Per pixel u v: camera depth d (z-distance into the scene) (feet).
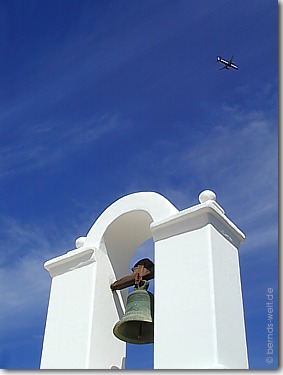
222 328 19.98
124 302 25.94
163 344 20.44
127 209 25.98
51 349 24.18
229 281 21.98
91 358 22.88
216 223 22.80
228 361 19.45
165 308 21.29
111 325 24.66
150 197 25.31
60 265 26.94
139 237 27.32
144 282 24.50
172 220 23.25
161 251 22.98
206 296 20.45
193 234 22.44
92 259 25.76
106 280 25.61
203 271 21.15
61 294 25.85
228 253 22.86
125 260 27.09
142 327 24.23
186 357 19.56
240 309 22.03
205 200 23.27
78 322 24.20
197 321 20.11
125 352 24.72
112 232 26.76
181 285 21.40
